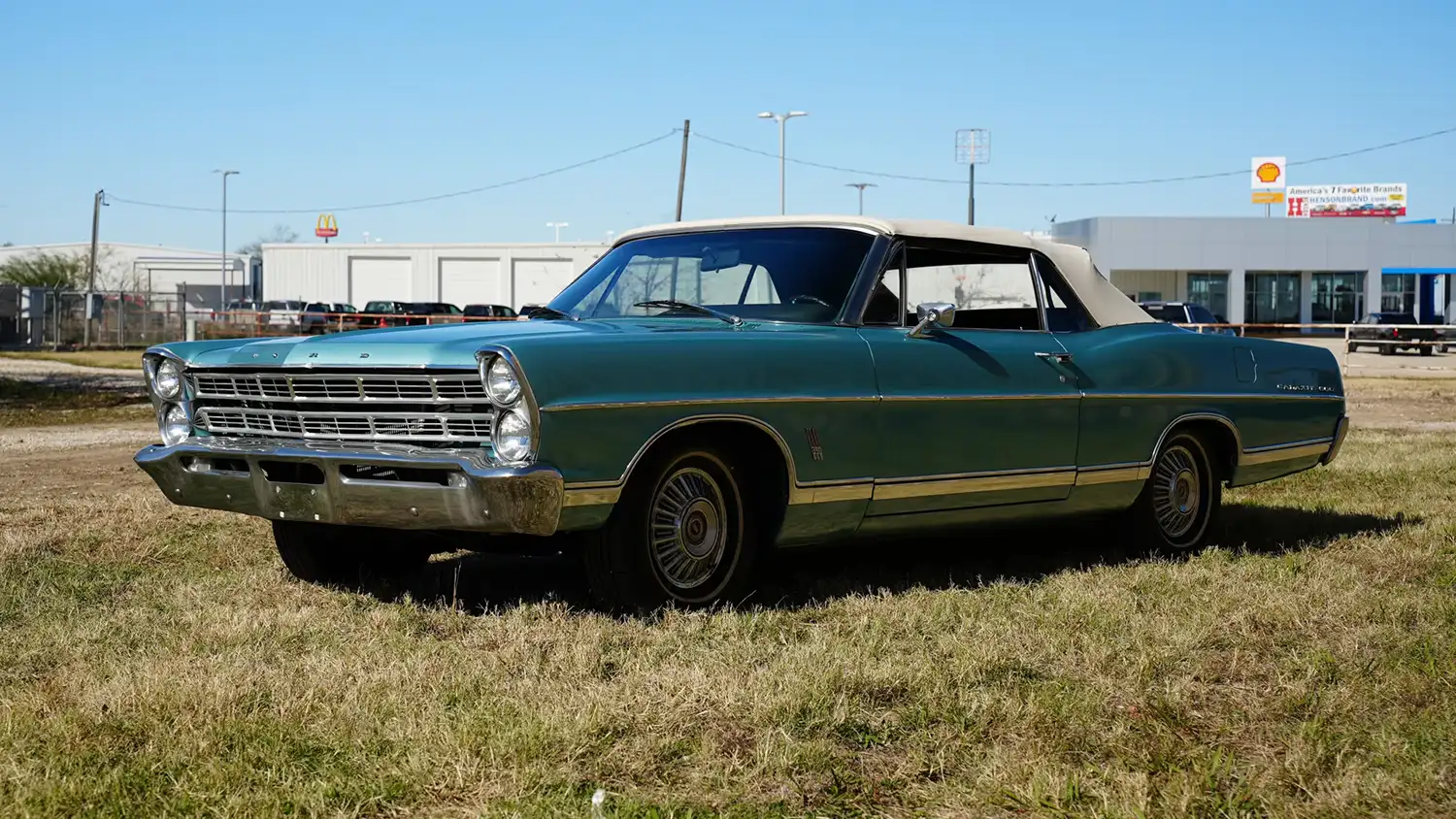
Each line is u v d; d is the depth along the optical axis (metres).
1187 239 62.88
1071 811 3.14
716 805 3.17
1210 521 7.02
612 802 3.16
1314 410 7.59
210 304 83.69
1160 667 4.34
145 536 6.88
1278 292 63.81
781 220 6.00
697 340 5.01
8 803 3.11
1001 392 5.85
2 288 41.22
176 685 3.94
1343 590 5.55
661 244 6.18
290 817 3.08
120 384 24.12
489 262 67.94
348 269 68.62
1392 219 72.06
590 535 4.88
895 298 5.76
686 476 5.05
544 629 4.75
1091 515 6.46
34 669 4.36
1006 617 4.99
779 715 3.74
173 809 3.09
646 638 4.63
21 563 6.15
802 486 5.21
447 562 6.40
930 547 6.90
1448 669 4.29
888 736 3.67
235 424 5.21
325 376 4.84
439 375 4.62
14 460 11.23
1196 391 6.78
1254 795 3.24
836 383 5.30
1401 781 3.30
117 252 90.50
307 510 4.92
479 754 3.41
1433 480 9.59
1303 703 3.95
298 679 4.08
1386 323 41.69
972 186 55.81
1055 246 6.57
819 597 5.46
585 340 4.73
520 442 4.51
